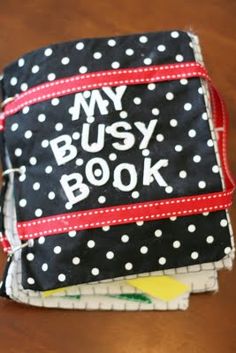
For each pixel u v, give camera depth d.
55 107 0.70
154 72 0.71
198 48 0.74
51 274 0.68
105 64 0.71
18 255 0.70
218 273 0.73
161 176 0.69
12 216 0.72
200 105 0.71
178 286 0.71
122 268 0.68
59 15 0.82
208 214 0.69
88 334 0.70
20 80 0.73
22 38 0.81
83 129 0.69
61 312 0.71
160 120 0.70
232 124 0.79
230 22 0.84
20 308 0.71
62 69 0.71
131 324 0.71
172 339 0.71
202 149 0.70
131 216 0.68
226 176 0.72
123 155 0.69
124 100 0.70
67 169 0.69
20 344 0.70
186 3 0.84
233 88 0.81
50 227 0.68
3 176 0.73
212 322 0.71
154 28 0.83
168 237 0.68
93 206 0.68
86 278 0.68
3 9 0.82
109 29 0.82
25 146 0.71
